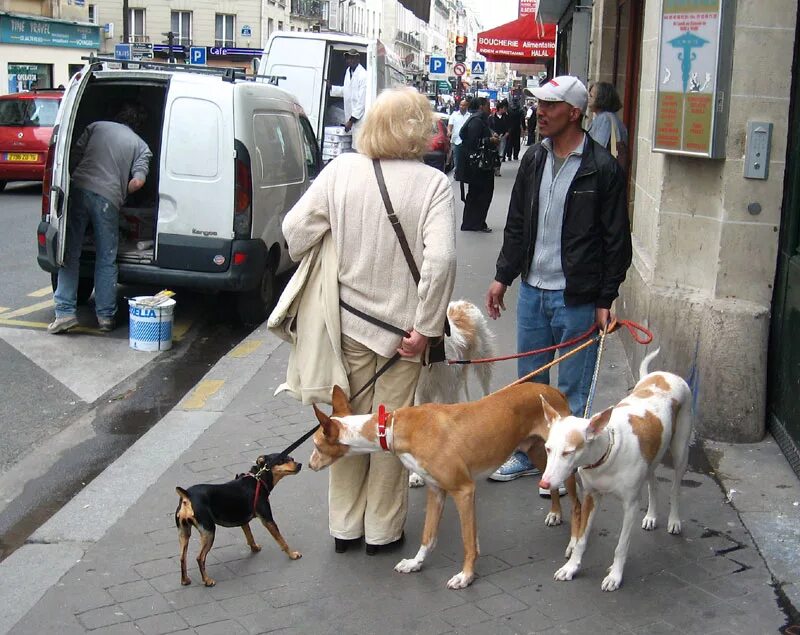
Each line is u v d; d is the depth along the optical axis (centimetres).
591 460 370
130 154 830
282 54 1503
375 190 390
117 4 4859
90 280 956
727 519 452
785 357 514
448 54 10956
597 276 472
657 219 591
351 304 401
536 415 423
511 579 403
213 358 809
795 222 510
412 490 502
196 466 532
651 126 605
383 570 412
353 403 417
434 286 382
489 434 396
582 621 368
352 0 6856
